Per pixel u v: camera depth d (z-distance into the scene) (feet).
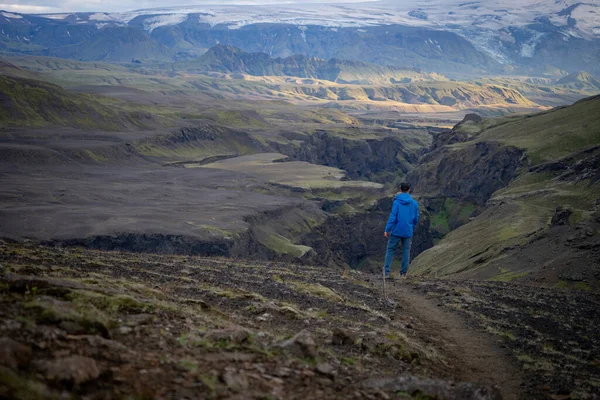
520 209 369.09
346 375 35.24
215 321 42.63
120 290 46.26
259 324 47.06
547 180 491.72
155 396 24.75
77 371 24.56
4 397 20.47
